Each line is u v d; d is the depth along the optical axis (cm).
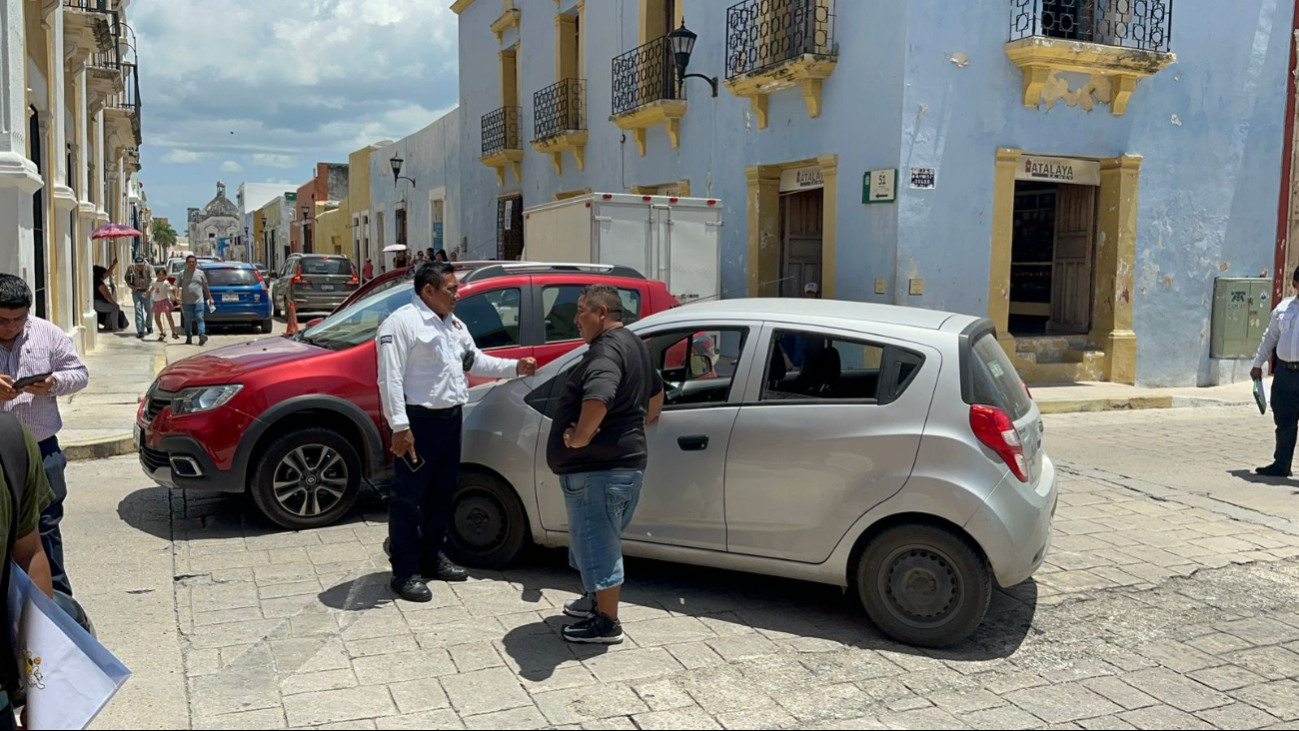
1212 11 1361
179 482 623
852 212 1270
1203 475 865
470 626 482
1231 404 1298
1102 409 1248
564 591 534
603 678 427
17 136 1039
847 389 486
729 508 499
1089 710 411
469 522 565
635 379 441
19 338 457
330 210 4847
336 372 644
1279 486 825
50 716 304
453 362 525
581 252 1216
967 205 1234
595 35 1928
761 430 491
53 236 1330
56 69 1343
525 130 2278
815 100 1308
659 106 1608
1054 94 1269
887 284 1216
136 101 2303
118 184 3019
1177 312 1400
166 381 650
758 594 541
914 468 462
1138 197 1347
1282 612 534
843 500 475
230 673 423
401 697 404
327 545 611
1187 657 471
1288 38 1420
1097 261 1384
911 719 398
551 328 741
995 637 490
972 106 1224
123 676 318
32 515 313
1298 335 833
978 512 452
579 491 444
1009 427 463
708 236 1259
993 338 522
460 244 2784
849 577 493
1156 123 1345
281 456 630
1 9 1002
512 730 378
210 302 2011
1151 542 657
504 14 2314
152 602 504
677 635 479
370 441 651
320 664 434
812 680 432
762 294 1445
